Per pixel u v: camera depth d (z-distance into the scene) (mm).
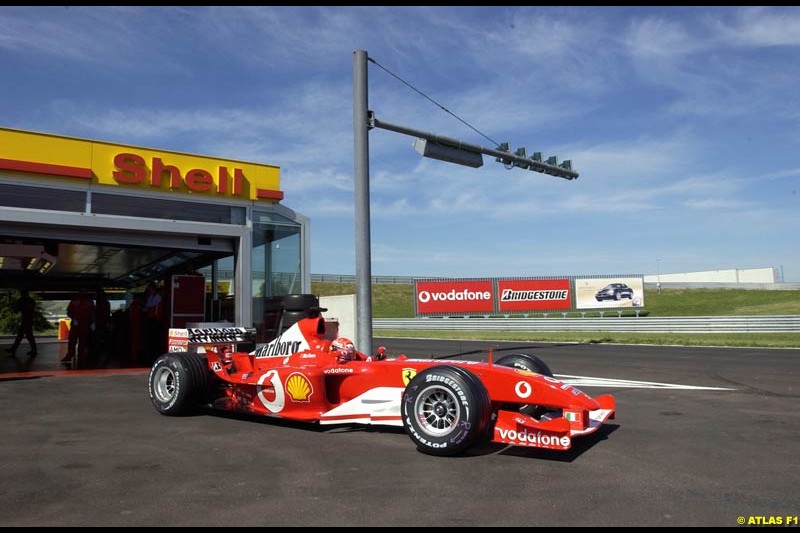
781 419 6672
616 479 4316
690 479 4312
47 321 37031
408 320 35031
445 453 4922
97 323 15883
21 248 13727
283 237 13773
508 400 5250
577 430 4676
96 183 11234
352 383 6000
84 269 19797
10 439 5664
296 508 3691
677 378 10609
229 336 7680
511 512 3615
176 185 12055
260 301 13141
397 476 4391
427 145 12109
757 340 20703
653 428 6164
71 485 4172
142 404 7781
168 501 3828
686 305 40125
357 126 11211
